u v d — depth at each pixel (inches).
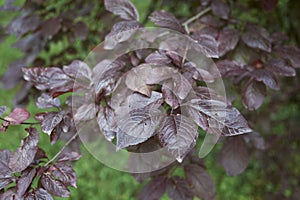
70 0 39.1
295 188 44.9
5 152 24.6
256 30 31.0
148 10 41.6
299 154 46.0
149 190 29.9
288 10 40.6
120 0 28.3
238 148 31.9
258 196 51.3
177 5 38.3
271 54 31.4
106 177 52.6
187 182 29.8
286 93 42.9
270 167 44.8
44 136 37.5
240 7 36.0
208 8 33.1
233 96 29.0
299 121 45.5
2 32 38.9
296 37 41.4
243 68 28.9
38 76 26.5
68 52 38.7
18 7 37.0
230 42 30.0
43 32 36.4
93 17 39.9
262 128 40.2
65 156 24.8
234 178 53.2
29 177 23.4
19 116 24.4
